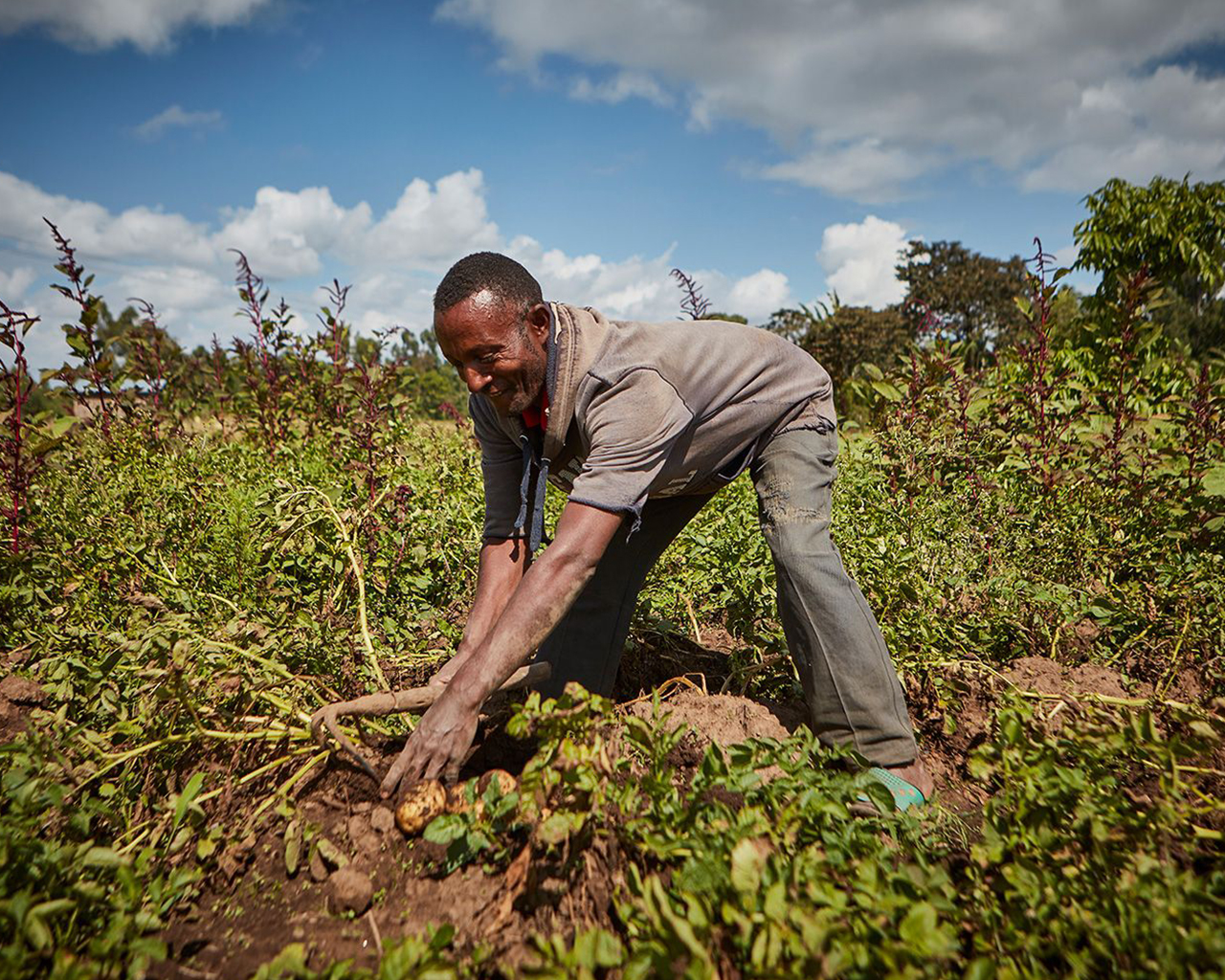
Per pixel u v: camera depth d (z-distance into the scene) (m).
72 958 1.69
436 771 2.20
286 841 2.27
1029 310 6.69
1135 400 6.82
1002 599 3.88
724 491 5.14
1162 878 1.76
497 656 2.20
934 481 5.55
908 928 1.56
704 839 1.88
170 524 4.61
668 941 1.57
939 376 6.85
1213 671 3.47
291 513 3.63
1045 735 2.36
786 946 1.59
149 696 2.56
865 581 3.80
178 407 8.34
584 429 2.42
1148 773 2.63
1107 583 4.25
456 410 10.25
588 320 2.44
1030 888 1.80
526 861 2.11
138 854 2.26
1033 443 6.09
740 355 2.58
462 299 2.27
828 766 2.67
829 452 2.76
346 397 7.69
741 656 3.53
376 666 3.01
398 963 1.62
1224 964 1.54
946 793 2.80
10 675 3.10
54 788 2.09
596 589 2.95
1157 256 13.02
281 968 1.69
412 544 4.20
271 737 2.55
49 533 4.39
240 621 3.01
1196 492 5.29
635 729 2.11
